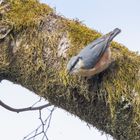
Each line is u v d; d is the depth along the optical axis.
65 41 6.92
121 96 6.63
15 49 7.08
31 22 7.10
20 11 7.25
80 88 6.76
